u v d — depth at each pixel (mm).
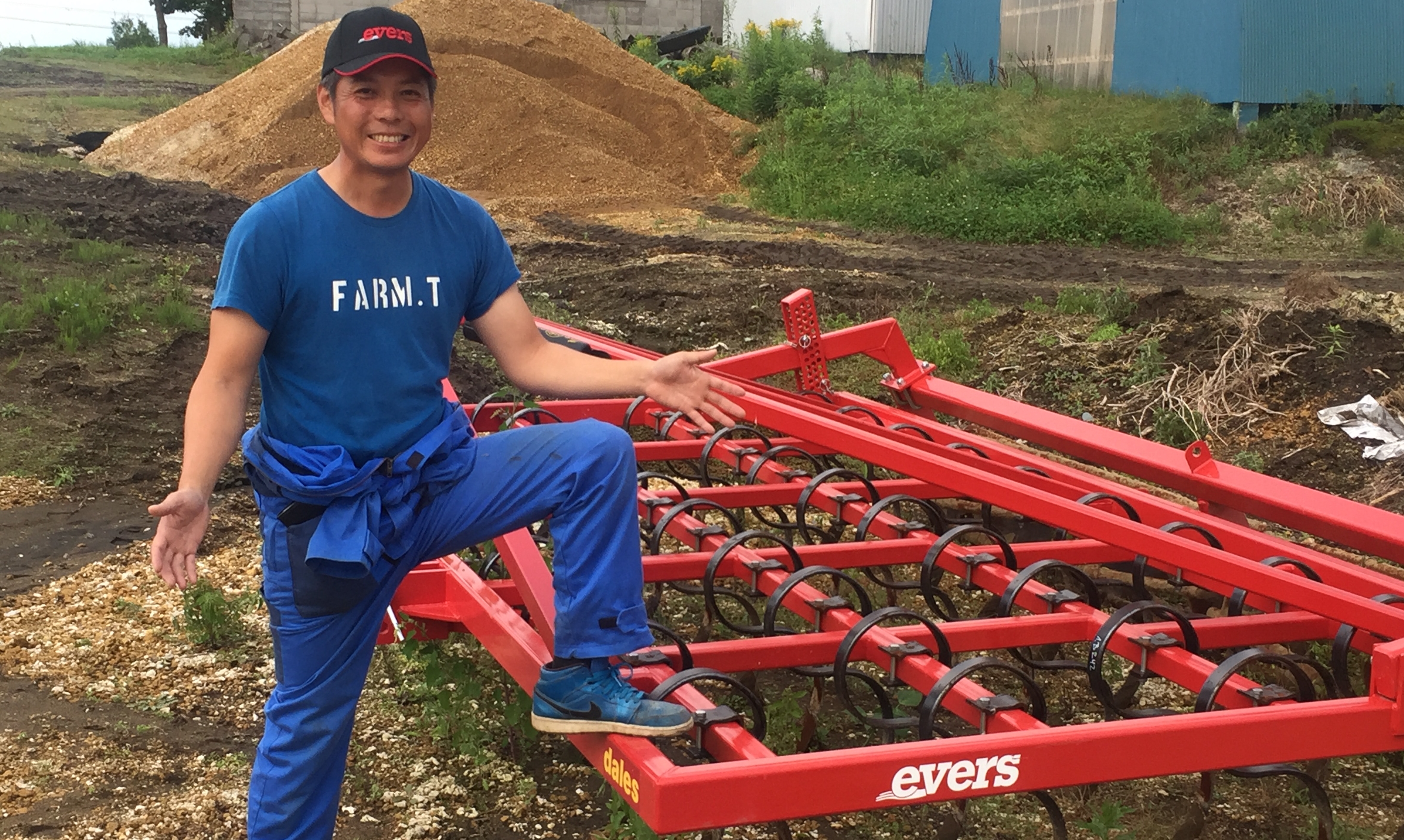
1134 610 3508
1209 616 4918
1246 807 3848
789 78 26172
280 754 2787
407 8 25250
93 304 9547
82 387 8047
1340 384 8305
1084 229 17672
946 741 2635
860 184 20469
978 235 17750
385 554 2697
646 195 21688
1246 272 14852
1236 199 18938
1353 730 2975
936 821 3688
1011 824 3697
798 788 2502
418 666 4555
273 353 2674
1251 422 8125
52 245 12109
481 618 3420
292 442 2686
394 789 3822
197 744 4066
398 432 2719
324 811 2879
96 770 3850
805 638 3463
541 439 2717
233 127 22625
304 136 21484
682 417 5758
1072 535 5457
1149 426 8297
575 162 22156
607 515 2664
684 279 13039
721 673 2875
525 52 24625
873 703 4473
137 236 13484
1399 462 7227
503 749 4074
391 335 2680
